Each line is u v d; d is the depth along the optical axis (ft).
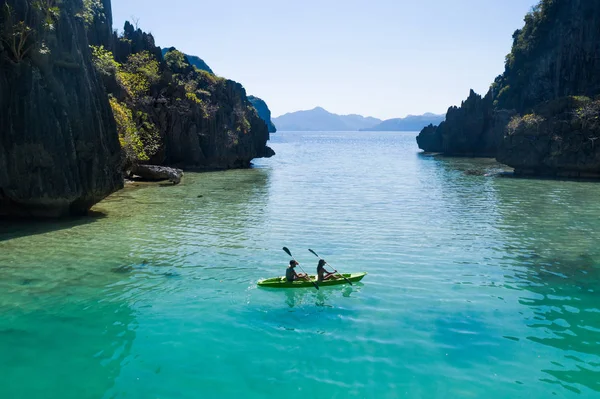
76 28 93.04
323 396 36.06
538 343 44.68
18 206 91.15
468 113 327.06
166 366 40.14
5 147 84.79
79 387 36.86
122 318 49.60
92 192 95.04
